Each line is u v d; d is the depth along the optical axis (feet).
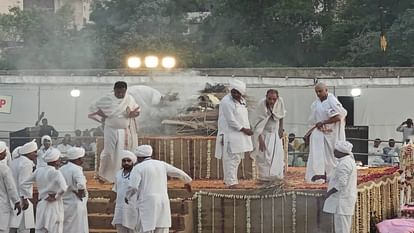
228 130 47.98
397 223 48.21
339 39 142.82
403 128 78.74
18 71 86.17
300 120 82.99
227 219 47.55
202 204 47.67
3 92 85.05
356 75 87.20
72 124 84.48
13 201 43.32
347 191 43.78
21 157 46.39
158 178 41.11
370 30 142.41
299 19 146.51
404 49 131.95
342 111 47.65
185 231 46.47
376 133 82.84
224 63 136.46
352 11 145.89
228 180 48.47
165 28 155.63
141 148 41.52
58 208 43.24
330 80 83.05
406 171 55.21
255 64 137.69
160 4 157.38
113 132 51.08
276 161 48.96
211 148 54.49
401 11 141.18
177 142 54.70
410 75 86.02
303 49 146.00
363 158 81.71
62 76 83.61
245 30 149.69
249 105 50.85
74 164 44.16
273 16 147.43
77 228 43.73
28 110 84.94
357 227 46.78
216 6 153.07
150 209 40.57
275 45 147.84
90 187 49.80
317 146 47.93
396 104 82.84
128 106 51.21
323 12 148.97
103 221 47.52
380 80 82.74
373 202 49.65
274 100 48.96
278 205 47.14
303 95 83.05
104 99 51.13
